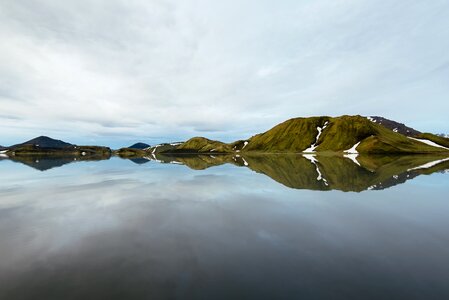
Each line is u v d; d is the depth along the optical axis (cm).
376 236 1583
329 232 1659
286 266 1198
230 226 1812
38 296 978
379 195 2822
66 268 1201
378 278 1078
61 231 1733
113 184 3847
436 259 1255
